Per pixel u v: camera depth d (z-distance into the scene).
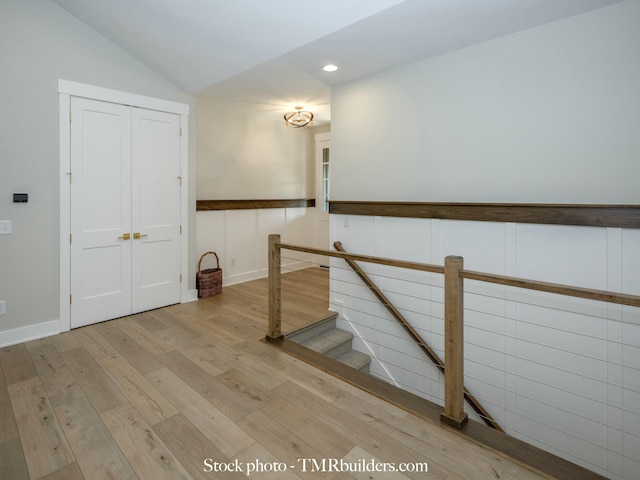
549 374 2.71
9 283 3.04
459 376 2.00
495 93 2.83
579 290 1.58
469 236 3.01
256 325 3.55
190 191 4.27
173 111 4.04
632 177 2.31
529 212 2.66
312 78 3.72
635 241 2.29
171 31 3.18
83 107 3.37
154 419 2.06
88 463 1.72
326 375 2.58
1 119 2.95
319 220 6.45
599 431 2.53
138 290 3.86
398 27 2.64
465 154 3.02
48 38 3.14
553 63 2.56
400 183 3.44
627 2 2.27
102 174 3.53
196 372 2.60
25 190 3.09
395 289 3.53
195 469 1.69
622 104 2.32
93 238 3.49
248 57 3.29
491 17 2.50
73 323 3.39
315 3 2.50
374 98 3.60
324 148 6.32
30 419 2.05
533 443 2.81
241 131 5.36
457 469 1.71
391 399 2.26
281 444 1.87
